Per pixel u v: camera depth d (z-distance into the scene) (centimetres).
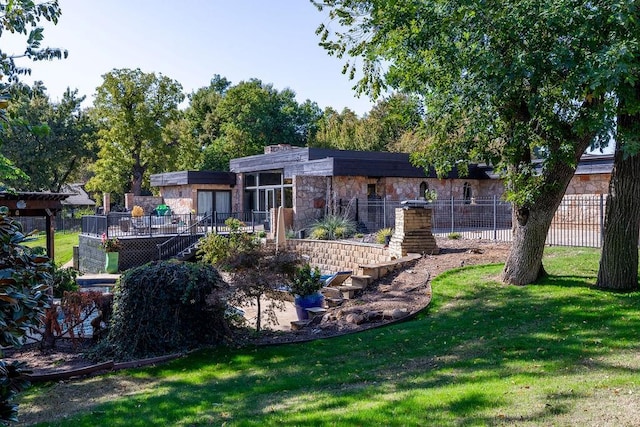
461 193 2458
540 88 781
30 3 655
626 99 675
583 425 397
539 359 580
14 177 1078
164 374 676
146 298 774
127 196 3094
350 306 1020
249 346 780
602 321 701
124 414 519
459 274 1091
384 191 2253
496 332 708
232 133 4406
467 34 760
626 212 848
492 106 843
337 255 1698
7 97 352
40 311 307
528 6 696
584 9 659
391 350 691
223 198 2928
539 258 946
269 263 873
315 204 2159
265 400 534
